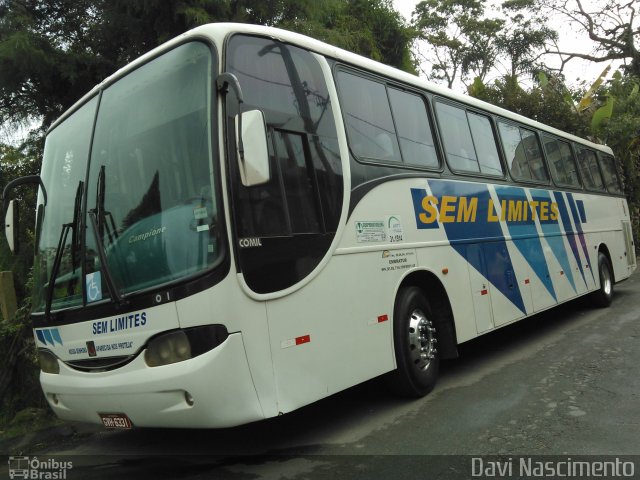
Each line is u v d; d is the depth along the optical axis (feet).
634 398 16.74
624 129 62.13
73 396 13.71
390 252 16.93
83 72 30.22
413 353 17.67
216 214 12.16
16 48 27.30
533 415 15.78
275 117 13.99
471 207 21.84
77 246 14.26
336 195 15.24
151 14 28.73
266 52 14.35
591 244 33.88
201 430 16.83
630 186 64.28
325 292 14.33
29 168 32.86
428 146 20.38
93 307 13.26
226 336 11.88
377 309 16.11
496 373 20.66
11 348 20.45
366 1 52.65
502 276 23.16
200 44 13.48
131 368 12.53
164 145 13.34
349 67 17.34
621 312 32.19
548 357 22.57
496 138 25.55
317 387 13.69
